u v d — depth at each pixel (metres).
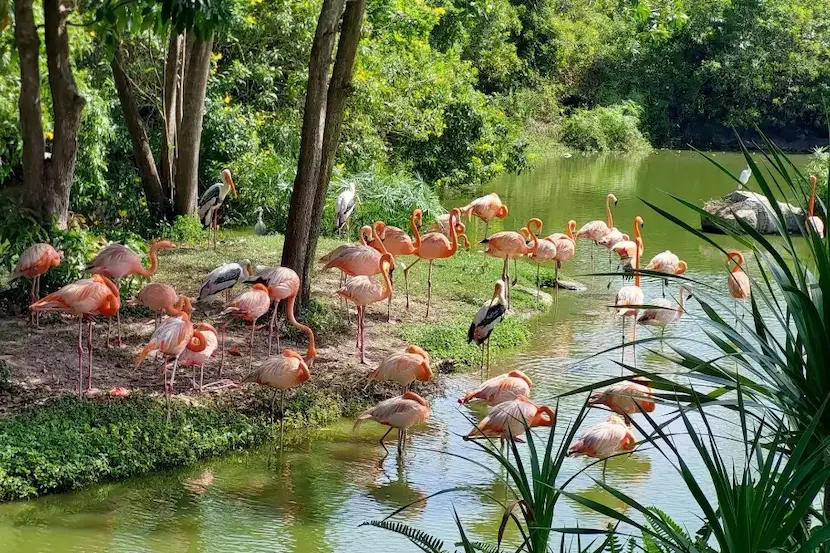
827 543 3.95
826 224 3.95
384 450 8.83
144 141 17.03
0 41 13.16
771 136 43.03
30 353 9.83
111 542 6.85
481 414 9.78
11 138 14.51
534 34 42.62
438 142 25.78
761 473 3.57
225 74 20.56
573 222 16.17
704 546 4.21
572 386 10.64
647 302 13.63
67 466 7.62
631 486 8.05
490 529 7.35
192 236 16.69
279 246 16.20
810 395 3.90
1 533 6.89
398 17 24.14
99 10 11.31
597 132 39.16
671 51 43.44
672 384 4.11
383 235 13.09
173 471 8.13
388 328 12.11
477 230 19.97
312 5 21.84
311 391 9.67
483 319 10.71
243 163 18.81
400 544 7.00
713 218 4.18
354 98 21.33
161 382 9.44
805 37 42.53
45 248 10.59
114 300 8.97
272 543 6.95
